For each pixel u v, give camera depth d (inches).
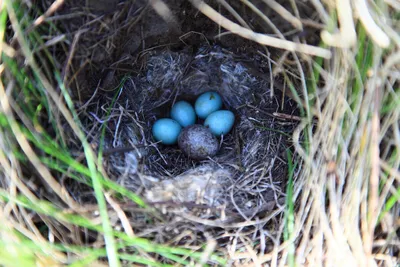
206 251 9.2
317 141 9.5
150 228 9.3
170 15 10.3
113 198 9.4
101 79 10.4
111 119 10.5
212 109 12.0
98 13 9.5
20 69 9.0
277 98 11.0
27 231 9.1
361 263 9.1
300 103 9.9
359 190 9.0
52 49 9.3
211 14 9.6
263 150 10.9
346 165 9.3
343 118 9.3
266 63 10.9
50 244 9.2
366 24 8.6
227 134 12.0
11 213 9.3
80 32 9.3
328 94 9.5
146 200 9.5
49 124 9.4
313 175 9.4
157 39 10.9
